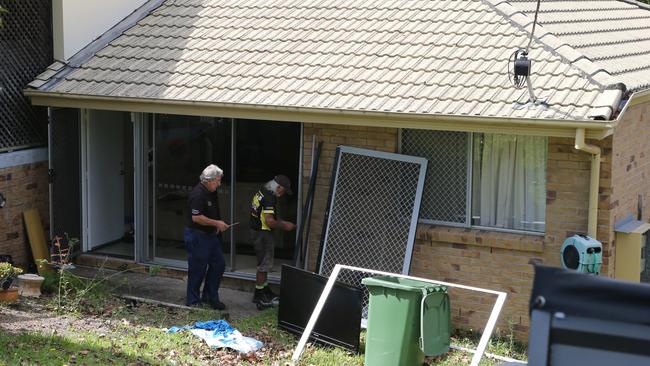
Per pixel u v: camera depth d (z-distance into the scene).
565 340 5.71
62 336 11.05
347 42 13.70
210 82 13.41
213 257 12.83
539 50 12.45
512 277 12.08
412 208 12.46
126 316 12.34
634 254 12.01
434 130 12.17
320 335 11.68
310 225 13.39
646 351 5.57
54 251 14.41
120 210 15.72
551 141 11.75
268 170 14.63
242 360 10.80
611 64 12.59
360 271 11.67
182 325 12.05
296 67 13.36
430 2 14.23
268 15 14.86
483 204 12.50
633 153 12.90
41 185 14.64
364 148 12.93
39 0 14.40
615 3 17.72
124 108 13.62
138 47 14.67
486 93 11.85
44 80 14.19
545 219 11.96
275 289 13.73
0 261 13.65
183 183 14.79
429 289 10.59
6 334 10.87
